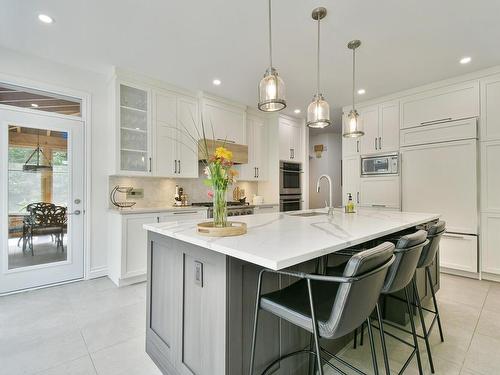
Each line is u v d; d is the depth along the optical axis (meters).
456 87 3.39
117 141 3.17
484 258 3.19
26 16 2.20
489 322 2.20
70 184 3.11
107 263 3.35
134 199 3.59
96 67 3.14
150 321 1.78
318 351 1.00
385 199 4.00
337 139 6.61
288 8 2.11
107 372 1.61
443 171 3.47
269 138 5.01
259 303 1.21
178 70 3.21
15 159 2.80
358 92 3.90
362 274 0.98
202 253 1.33
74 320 2.22
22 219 2.84
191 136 3.80
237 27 2.37
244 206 4.22
